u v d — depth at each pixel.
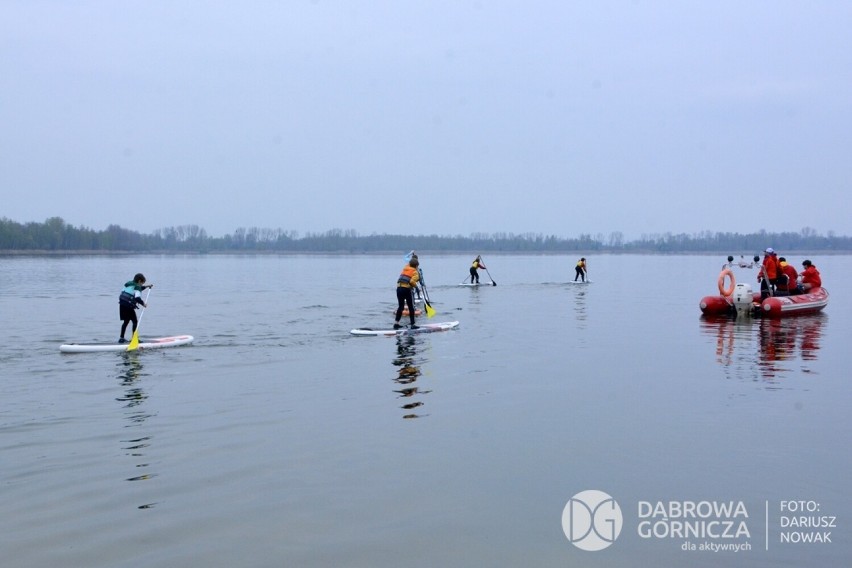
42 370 12.38
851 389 10.89
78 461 7.36
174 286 41.50
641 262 112.12
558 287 39.34
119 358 13.69
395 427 8.65
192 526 5.80
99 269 71.56
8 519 5.93
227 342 15.87
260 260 125.06
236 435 8.29
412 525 5.85
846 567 5.27
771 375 12.05
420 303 26.00
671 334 17.56
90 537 5.60
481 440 8.14
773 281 23.52
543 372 12.21
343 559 5.26
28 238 136.75
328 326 19.14
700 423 8.90
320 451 7.71
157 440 8.09
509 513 6.11
